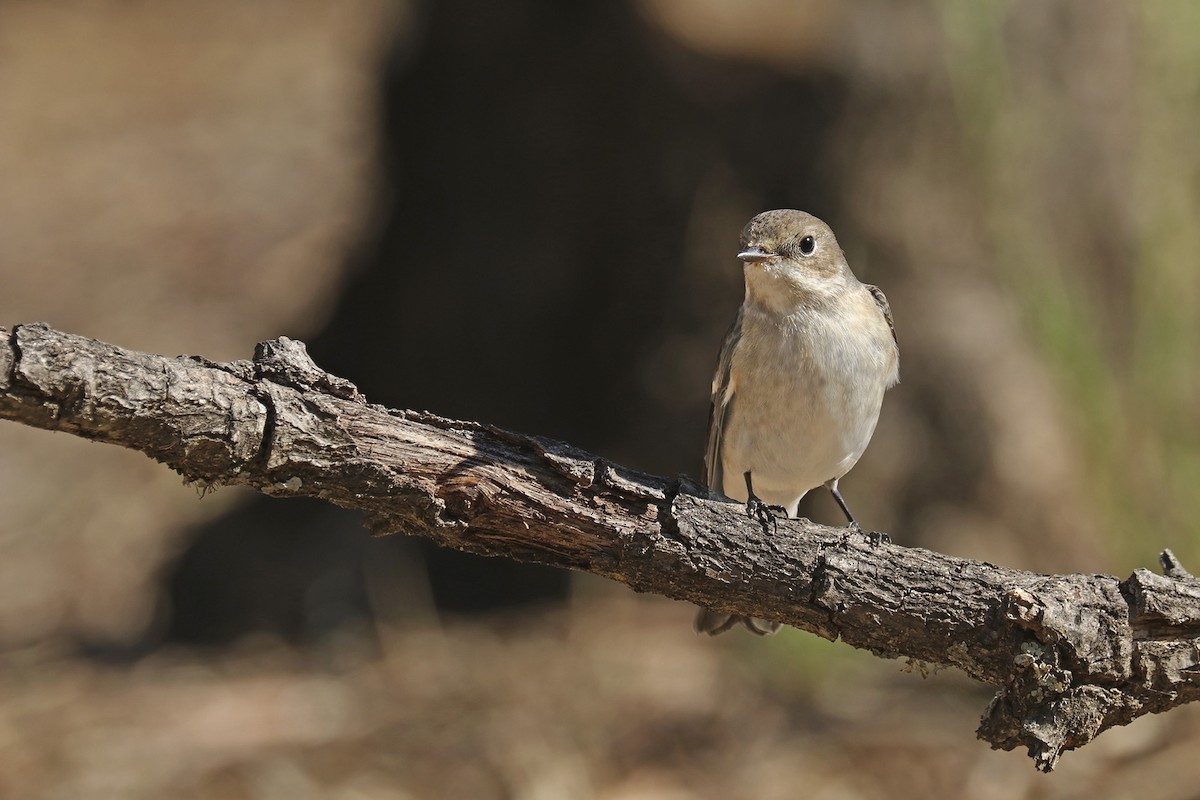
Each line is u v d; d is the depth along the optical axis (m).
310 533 14.77
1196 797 9.96
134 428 4.95
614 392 14.20
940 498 12.44
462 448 5.61
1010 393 12.41
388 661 12.76
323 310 17.78
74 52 32.50
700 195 13.84
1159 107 12.47
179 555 14.99
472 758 10.84
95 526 16.83
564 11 14.60
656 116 14.15
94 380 4.82
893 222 12.57
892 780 10.38
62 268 22.64
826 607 5.93
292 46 32.62
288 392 5.25
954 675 11.71
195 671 13.00
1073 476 12.20
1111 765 10.51
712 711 11.43
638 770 10.69
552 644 12.84
